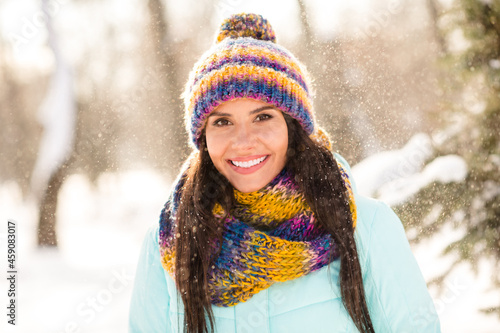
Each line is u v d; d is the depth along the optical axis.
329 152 1.45
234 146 1.33
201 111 1.36
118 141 9.51
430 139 3.15
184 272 1.39
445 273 2.87
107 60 9.12
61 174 8.63
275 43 1.51
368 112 5.81
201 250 1.38
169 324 1.50
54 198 8.42
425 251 2.93
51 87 8.89
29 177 11.92
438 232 2.85
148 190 12.07
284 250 1.33
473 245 2.83
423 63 6.92
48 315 4.93
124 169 10.51
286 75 1.36
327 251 1.34
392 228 1.41
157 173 9.62
